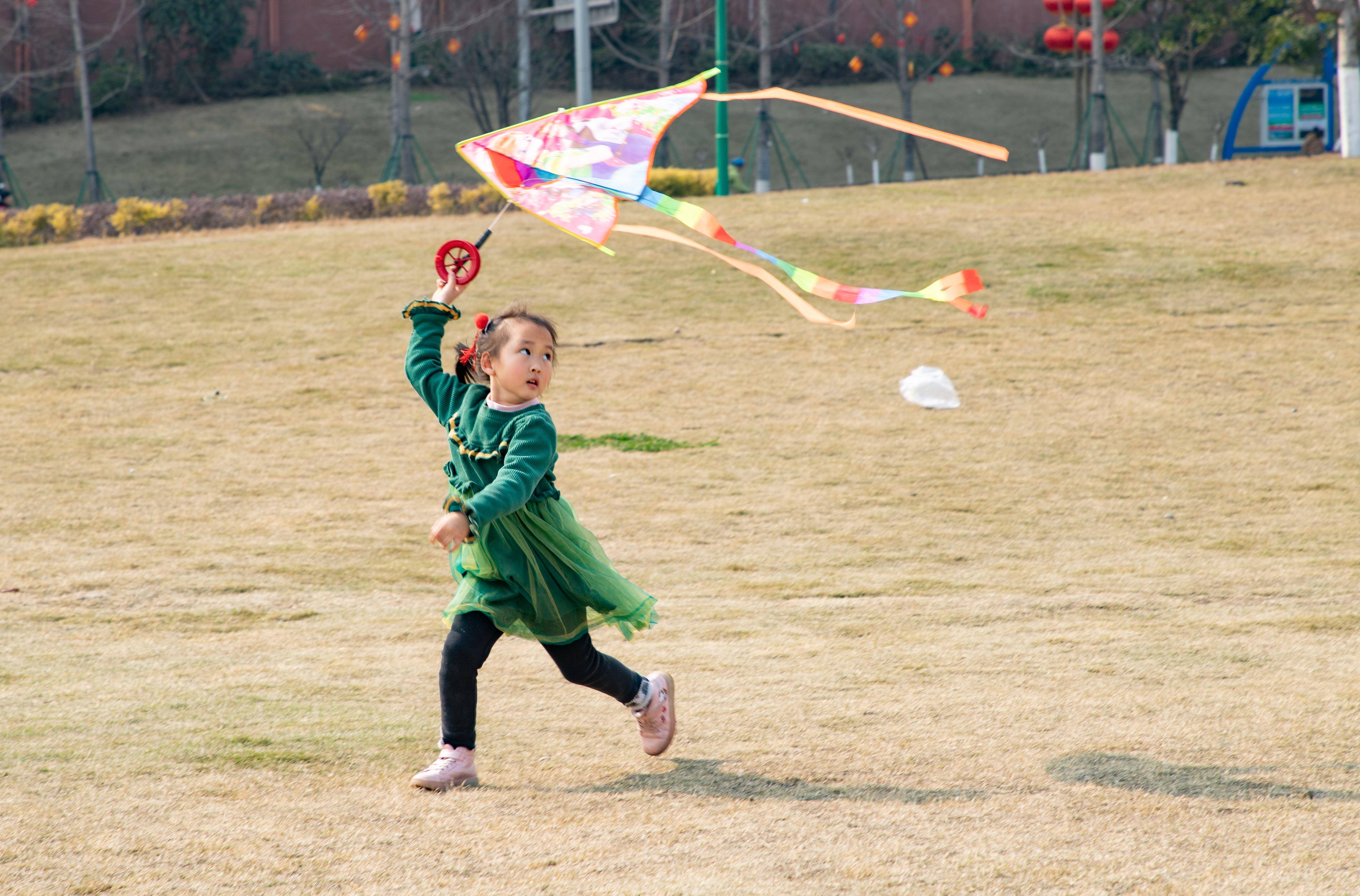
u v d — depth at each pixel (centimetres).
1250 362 1916
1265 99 5547
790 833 454
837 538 1190
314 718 634
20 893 407
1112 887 399
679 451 1547
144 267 2809
